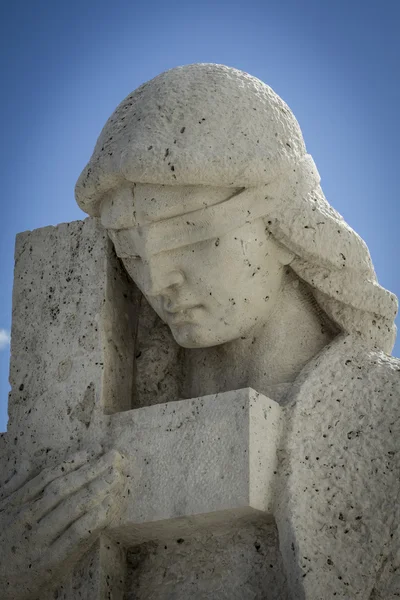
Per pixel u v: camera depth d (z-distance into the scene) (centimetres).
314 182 441
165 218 425
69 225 477
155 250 427
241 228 426
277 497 411
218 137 419
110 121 439
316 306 451
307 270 440
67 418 449
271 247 436
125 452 430
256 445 409
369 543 405
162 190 423
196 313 435
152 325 473
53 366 460
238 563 419
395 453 416
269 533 418
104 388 448
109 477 425
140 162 416
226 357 456
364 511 409
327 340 449
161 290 433
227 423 414
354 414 423
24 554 431
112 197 434
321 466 416
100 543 430
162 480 420
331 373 430
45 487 432
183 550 431
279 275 443
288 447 416
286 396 430
